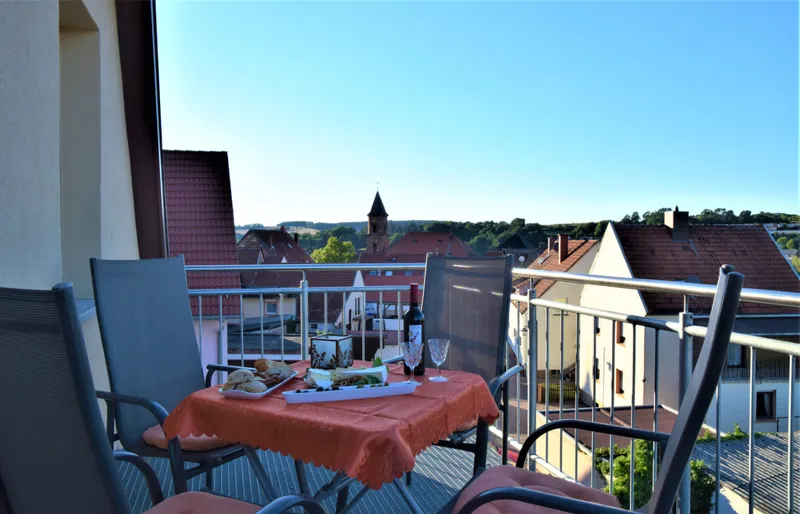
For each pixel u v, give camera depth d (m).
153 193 4.94
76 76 3.83
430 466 3.26
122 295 2.49
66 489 1.23
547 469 3.17
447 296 3.04
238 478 3.09
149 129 4.70
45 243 2.45
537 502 1.38
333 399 1.79
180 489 2.13
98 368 3.54
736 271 1.23
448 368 2.95
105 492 1.16
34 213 2.34
